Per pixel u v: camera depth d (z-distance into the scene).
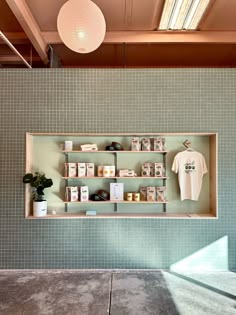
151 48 4.17
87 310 2.37
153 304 2.48
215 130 3.35
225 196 3.32
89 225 3.32
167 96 3.37
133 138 3.46
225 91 3.37
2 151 3.35
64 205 3.57
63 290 2.76
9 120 3.37
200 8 3.21
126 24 3.67
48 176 3.58
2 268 3.28
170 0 3.04
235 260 3.28
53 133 3.37
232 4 3.14
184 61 4.71
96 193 3.51
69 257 3.30
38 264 3.29
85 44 2.34
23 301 2.53
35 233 3.30
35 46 3.70
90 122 3.37
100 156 3.61
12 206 3.31
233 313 2.33
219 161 3.33
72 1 2.19
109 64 4.79
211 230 3.30
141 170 3.55
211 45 4.05
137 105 3.37
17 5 2.86
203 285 2.89
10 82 3.39
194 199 3.45
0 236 3.29
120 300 2.55
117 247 3.31
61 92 3.39
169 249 3.30
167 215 3.41
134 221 3.33
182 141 3.58
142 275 3.15
